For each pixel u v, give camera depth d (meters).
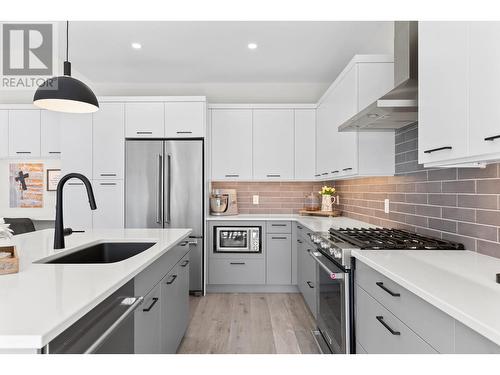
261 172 4.22
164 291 1.90
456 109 1.32
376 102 1.91
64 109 2.38
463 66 1.27
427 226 2.16
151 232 2.54
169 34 3.21
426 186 2.17
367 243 1.91
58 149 4.29
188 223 3.83
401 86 2.05
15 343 0.72
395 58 2.32
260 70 4.11
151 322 1.65
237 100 4.59
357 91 2.58
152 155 3.84
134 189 3.84
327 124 3.54
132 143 3.85
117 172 3.87
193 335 2.69
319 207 4.38
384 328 1.43
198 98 3.90
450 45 1.36
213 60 3.81
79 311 0.88
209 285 3.98
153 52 3.61
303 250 3.44
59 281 1.13
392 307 1.34
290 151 4.21
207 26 3.04
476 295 1.01
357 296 1.77
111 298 1.16
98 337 1.04
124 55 3.68
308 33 3.16
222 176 4.21
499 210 1.54
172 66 3.99
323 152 3.74
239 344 2.52
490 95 1.12
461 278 1.21
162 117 3.90
